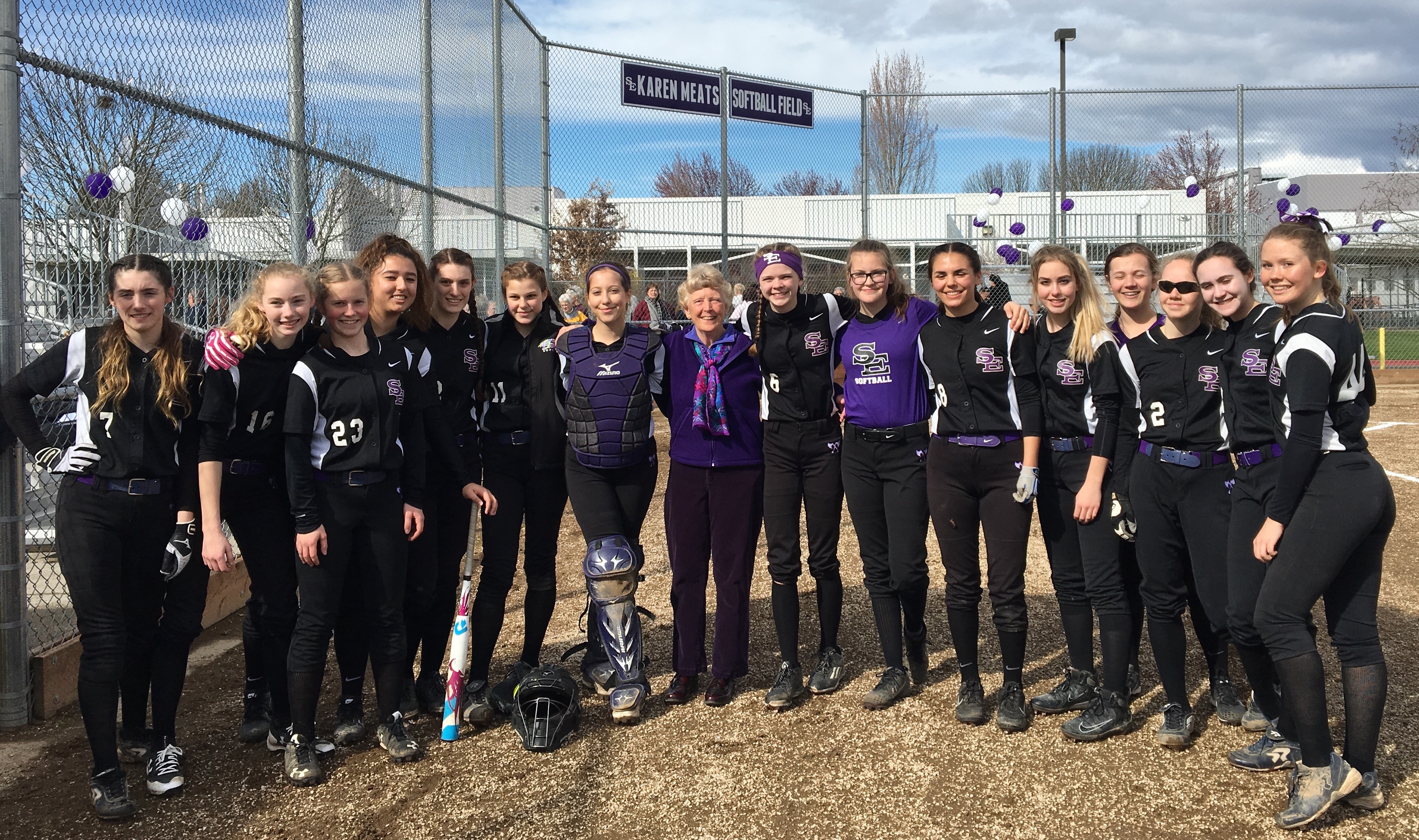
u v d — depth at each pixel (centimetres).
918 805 290
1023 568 345
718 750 332
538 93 961
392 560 327
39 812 296
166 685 316
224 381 302
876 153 1195
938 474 350
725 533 372
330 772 323
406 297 342
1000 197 1178
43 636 411
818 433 367
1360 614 275
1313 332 266
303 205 497
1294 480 266
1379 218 1534
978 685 356
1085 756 319
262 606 331
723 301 365
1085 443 338
